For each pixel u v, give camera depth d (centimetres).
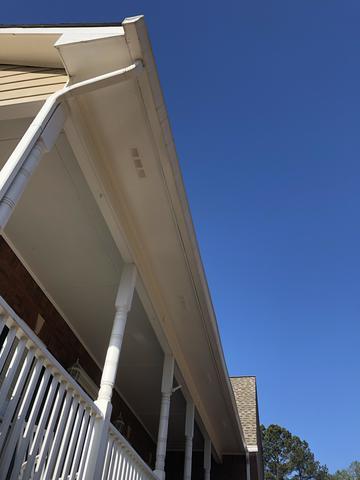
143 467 393
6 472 189
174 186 345
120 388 714
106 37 269
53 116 266
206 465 800
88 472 270
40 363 231
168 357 539
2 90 303
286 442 4347
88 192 364
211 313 506
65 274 460
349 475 4838
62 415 249
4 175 218
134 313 521
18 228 407
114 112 298
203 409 766
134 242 400
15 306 424
